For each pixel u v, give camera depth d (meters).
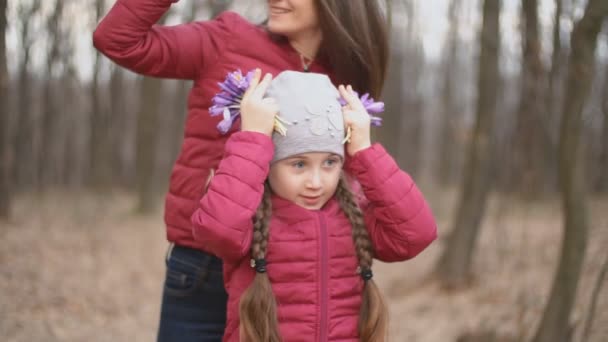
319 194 1.67
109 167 10.79
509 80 5.99
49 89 8.20
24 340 3.59
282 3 1.80
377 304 1.70
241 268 1.68
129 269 6.10
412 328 4.86
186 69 1.84
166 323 1.94
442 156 17.64
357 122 1.68
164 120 16.61
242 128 1.62
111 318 4.48
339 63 1.89
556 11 4.20
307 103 1.62
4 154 6.80
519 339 3.42
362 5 1.84
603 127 4.23
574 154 2.91
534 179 5.13
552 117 4.61
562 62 4.23
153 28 1.80
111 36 1.71
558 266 2.93
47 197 8.91
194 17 11.03
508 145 5.60
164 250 7.55
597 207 3.51
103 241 7.05
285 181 1.66
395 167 1.68
